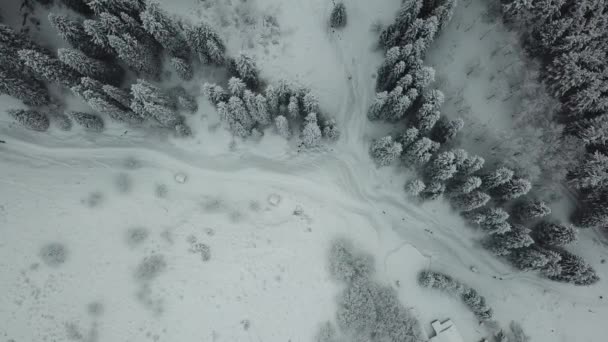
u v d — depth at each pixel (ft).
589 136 155.43
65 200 169.37
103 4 151.02
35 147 177.17
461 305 175.83
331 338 159.02
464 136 176.35
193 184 178.60
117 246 163.84
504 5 161.27
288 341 157.99
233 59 162.71
